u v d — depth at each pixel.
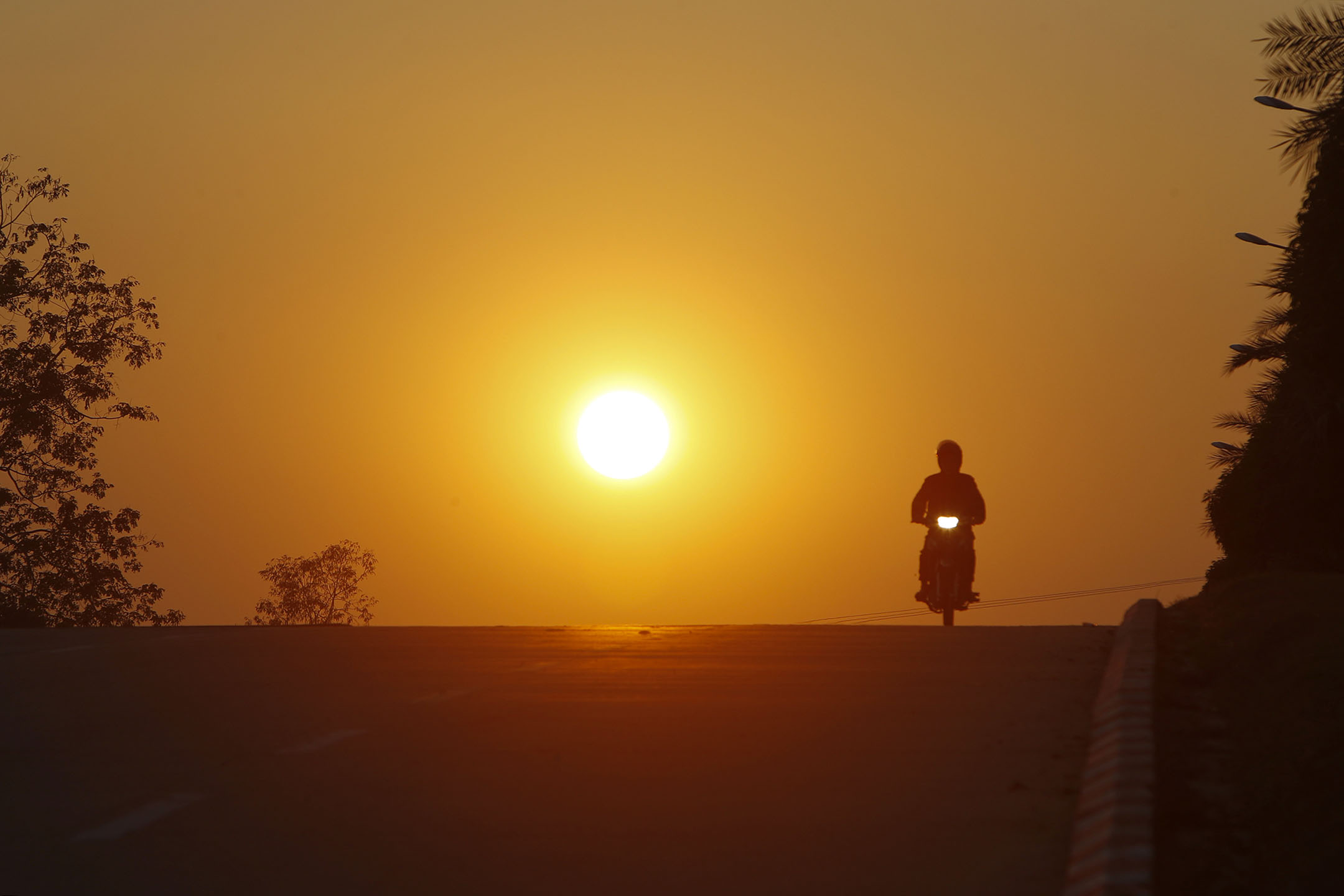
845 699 35.66
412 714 34.41
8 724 34.09
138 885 20.97
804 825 23.67
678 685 38.66
